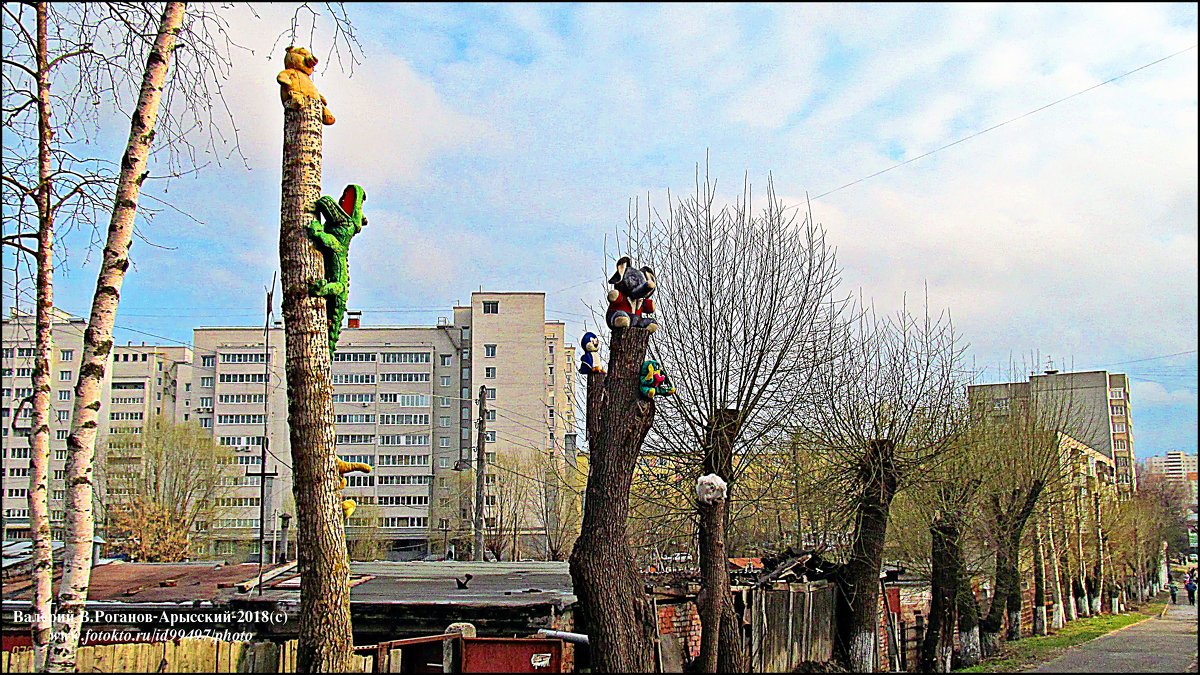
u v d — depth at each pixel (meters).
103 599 13.95
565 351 69.19
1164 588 74.50
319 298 10.24
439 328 63.31
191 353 68.62
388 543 56.50
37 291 10.80
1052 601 32.69
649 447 16.39
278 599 13.43
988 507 22.72
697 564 18.45
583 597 11.12
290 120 10.48
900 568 24.31
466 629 12.50
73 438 9.91
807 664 16.89
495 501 49.25
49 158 11.14
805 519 21.20
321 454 9.91
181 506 44.72
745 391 15.64
